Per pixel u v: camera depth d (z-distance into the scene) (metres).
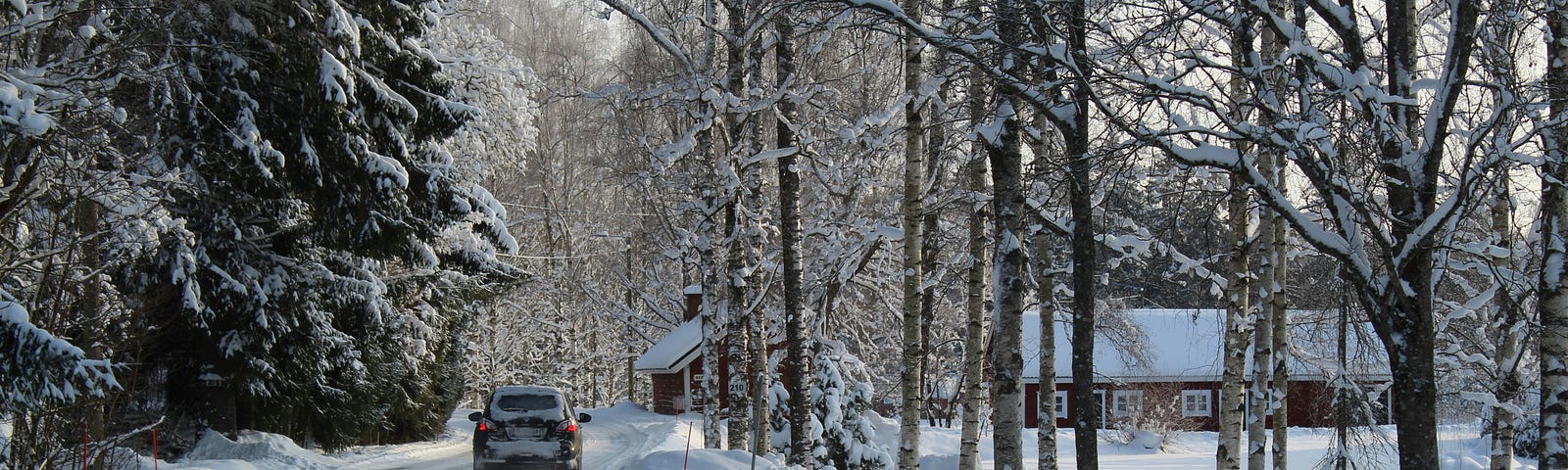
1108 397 36.72
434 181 18.89
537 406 17.23
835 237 21.11
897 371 33.81
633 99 19.09
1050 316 13.74
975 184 13.46
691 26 20.59
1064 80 8.91
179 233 14.55
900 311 24.50
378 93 18.05
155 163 14.85
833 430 18.36
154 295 15.67
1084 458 9.91
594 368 56.66
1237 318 15.71
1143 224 14.98
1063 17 9.52
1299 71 9.38
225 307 18.31
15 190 11.59
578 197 48.25
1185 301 37.31
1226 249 17.50
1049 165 10.20
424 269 22.77
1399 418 8.23
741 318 19.56
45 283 11.60
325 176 17.56
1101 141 10.52
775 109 17.20
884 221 21.11
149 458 17.22
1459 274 15.53
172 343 18.59
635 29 24.06
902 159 24.97
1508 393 14.37
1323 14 8.94
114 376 11.69
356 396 22.70
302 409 22.42
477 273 24.28
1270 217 14.93
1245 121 8.72
